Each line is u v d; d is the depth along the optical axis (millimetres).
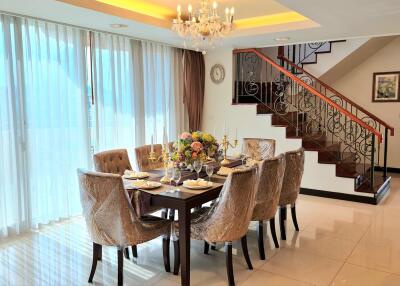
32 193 3953
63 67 4168
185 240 2652
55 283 2801
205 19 3490
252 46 5750
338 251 3373
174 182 3064
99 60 4598
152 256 3324
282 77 6301
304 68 6551
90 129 4559
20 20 3717
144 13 4238
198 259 3254
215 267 3086
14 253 3361
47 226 4070
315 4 3285
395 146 6934
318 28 4395
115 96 4840
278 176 3168
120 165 3688
